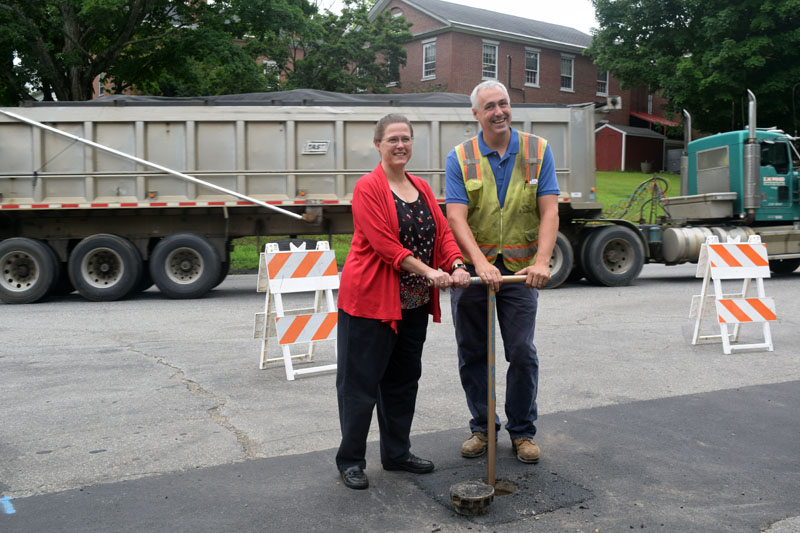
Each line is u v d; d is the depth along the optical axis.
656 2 28.36
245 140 11.48
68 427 4.51
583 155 12.17
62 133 11.15
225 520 3.10
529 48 33.72
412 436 4.26
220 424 4.55
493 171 3.79
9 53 19.20
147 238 11.77
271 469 3.73
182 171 11.41
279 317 5.90
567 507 3.21
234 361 6.57
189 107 11.38
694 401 4.98
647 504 3.24
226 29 21.19
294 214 11.41
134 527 3.04
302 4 21.41
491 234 3.80
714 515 3.12
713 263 6.86
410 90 31.75
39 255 11.26
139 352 6.98
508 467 3.71
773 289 11.80
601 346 7.02
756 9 25.19
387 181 3.44
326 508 3.22
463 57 31.62
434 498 3.32
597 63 30.80
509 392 3.83
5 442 4.21
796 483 3.48
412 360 3.63
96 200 11.36
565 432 4.29
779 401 4.97
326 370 6.11
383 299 3.41
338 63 26.86
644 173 35.03
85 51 19.09
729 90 26.02
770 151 13.48
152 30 20.84
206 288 11.39
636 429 4.34
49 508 3.24
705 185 14.16
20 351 7.06
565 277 12.10
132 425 4.54
